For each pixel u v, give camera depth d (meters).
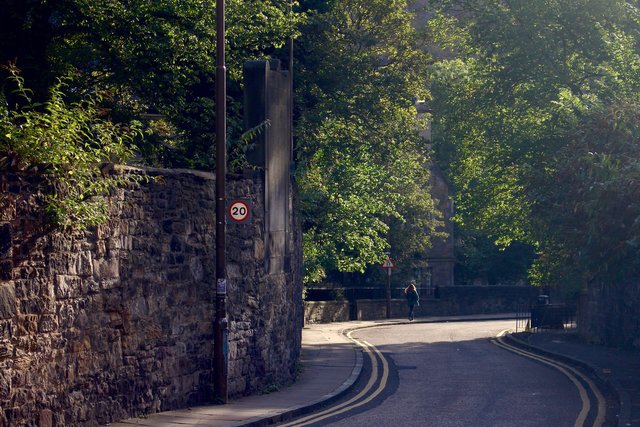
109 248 13.09
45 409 11.52
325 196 32.75
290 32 21.30
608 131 15.94
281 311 18.95
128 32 18.47
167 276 14.64
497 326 41.88
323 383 18.98
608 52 28.78
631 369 20.20
